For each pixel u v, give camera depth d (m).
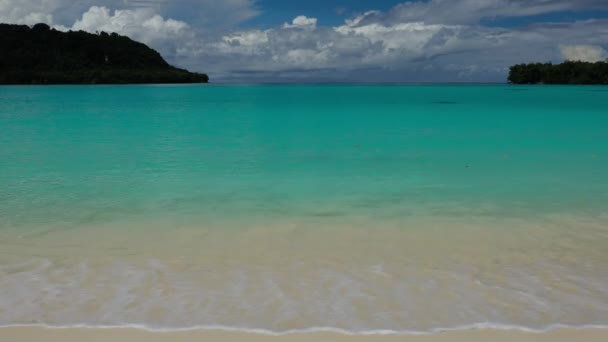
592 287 3.30
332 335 2.66
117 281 3.38
